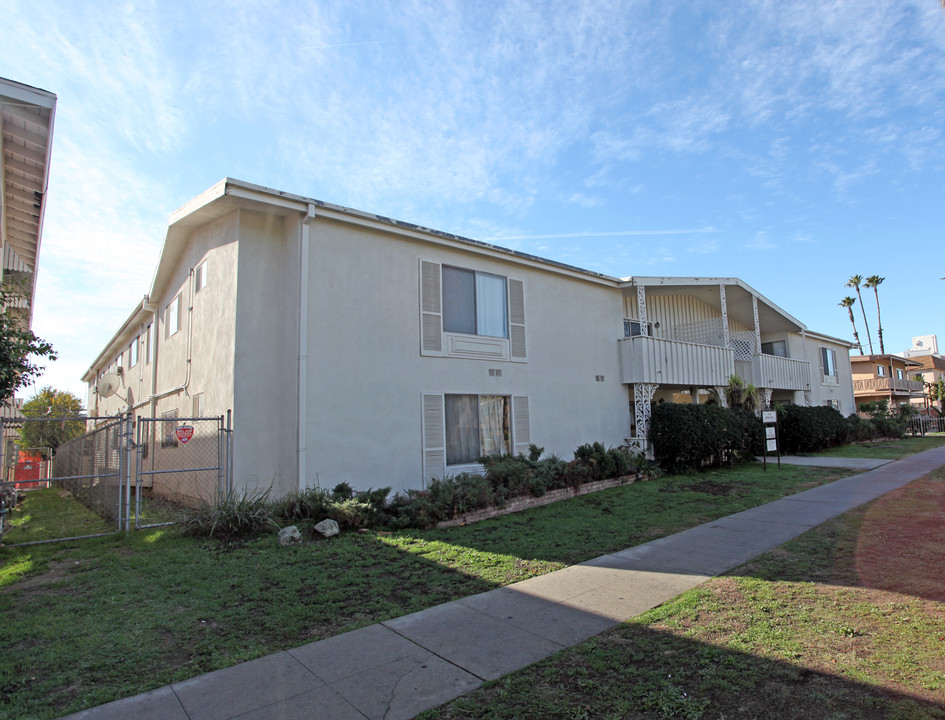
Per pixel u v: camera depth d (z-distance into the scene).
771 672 3.81
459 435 11.77
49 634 4.65
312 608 5.25
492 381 12.44
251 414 9.70
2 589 5.80
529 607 5.24
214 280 10.72
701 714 3.34
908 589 5.28
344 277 10.25
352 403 10.06
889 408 34.34
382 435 10.41
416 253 11.40
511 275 13.26
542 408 13.52
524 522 9.01
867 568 5.96
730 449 16.09
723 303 19.08
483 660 4.14
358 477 10.00
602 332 15.63
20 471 20.67
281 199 9.60
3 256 12.05
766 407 20.69
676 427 14.80
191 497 11.08
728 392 18.77
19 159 9.77
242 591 5.67
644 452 15.02
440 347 11.53
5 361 7.20
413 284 11.27
